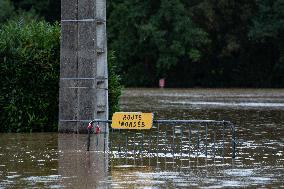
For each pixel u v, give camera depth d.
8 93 49.94
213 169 32.53
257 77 156.62
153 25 153.12
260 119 61.59
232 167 33.19
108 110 50.94
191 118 61.78
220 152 38.91
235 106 79.38
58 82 50.16
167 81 158.62
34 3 156.75
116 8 156.50
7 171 31.95
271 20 151.25
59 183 28.72
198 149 39.84
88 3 48.00
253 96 106.88
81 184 28.47
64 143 42.84
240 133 49.59
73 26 48.22
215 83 158.62
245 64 156.75
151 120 37.78
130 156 37.00
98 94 48.69
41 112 50.09
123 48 156.50
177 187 27.80
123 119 38.09
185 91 131.25
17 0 157.25
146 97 104.06
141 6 154.88
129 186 28.00
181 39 153.38
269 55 156.00
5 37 50.97
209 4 153.38
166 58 153.25
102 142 43.38
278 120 60.66
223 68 157.88
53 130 50.34
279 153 38.38
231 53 156.75
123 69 158.38
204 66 158.25
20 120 49.88
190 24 152.88
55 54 50.44
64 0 48.28
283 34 151.50
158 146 41.56
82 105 48.19
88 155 37.34
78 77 48.19
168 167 33.16
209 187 27.80
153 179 29.69
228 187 27.83
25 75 50.00
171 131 50.62
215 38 156.88
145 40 154.38
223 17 155.12
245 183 28.73
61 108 48.62
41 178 29.97
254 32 150.38
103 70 48.94
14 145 42.00
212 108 75.69
